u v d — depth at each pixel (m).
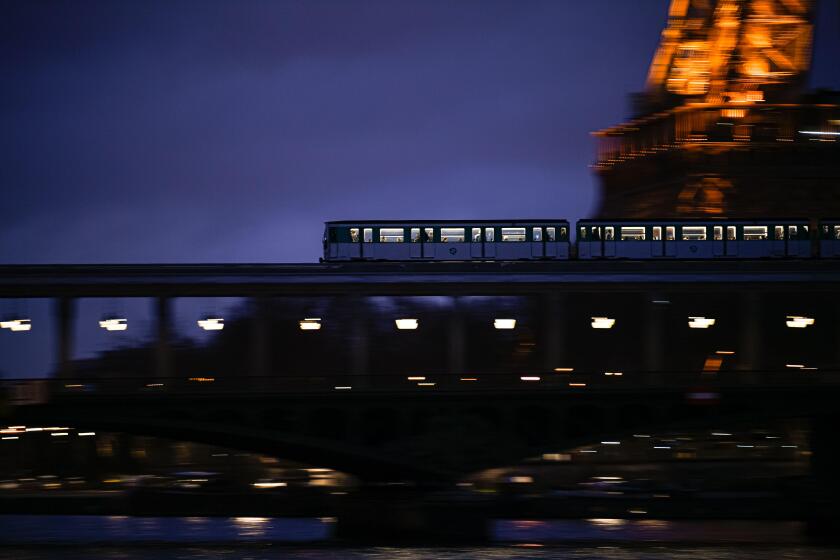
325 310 102.38
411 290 102.75
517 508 95.25
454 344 102.88
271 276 102.00
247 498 101.06
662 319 104.88
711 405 96.00
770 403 96.56
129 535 88.25
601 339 104.19
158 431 93.25
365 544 82.94
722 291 105.25
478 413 94.88
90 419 90.62
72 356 98.69
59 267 99.88
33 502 105.19
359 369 101.81
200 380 95.56
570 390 94.56
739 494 98.81
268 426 93.00
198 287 100.56
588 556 78.56
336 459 95.44
